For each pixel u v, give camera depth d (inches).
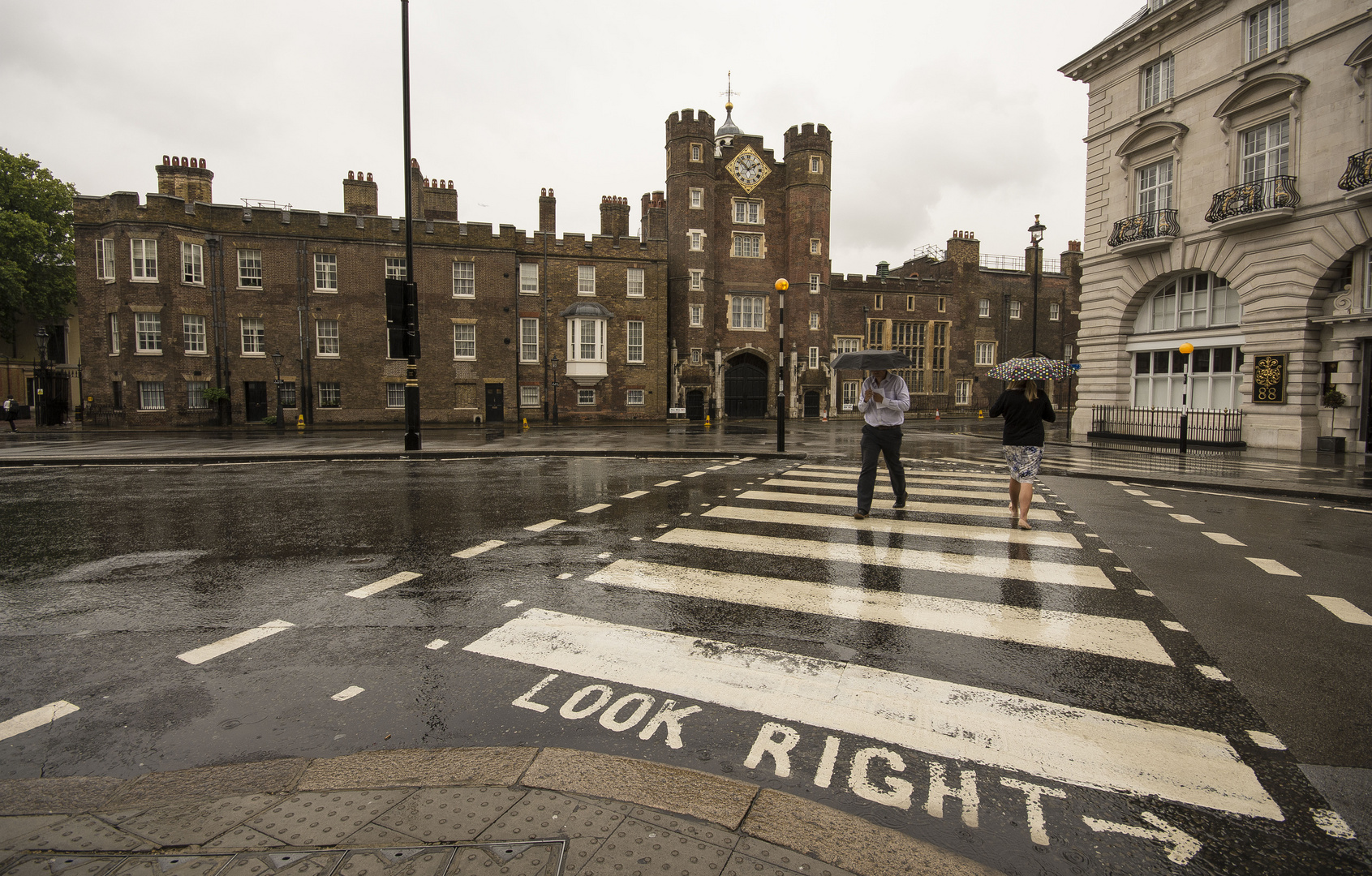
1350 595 204.7
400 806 97.8
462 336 1428.4
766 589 207.5
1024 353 2196.1
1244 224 734.5
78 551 256.7
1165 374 871.1
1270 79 711.1
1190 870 89.2
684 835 91.7
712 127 1694.1
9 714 131.0
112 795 102.6
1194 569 232.8
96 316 1238.9
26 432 1120.8
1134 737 122.8
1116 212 909.8
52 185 1493.6
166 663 155.1
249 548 261.4
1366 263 657.6
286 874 82.2
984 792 106.3
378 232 1369.3
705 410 1705.2
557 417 1393.9
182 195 1373.0
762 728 125.6
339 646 164.4
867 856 88.5
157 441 855.1
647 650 161.5
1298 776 110.6
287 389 1328.7
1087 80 948.0
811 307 1768.0
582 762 109.8
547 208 1545.3
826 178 1761.8
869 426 315.0
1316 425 708.7
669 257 1704.0
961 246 2091.5
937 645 164.7
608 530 290.0
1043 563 237.9
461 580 217.9
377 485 428.8
